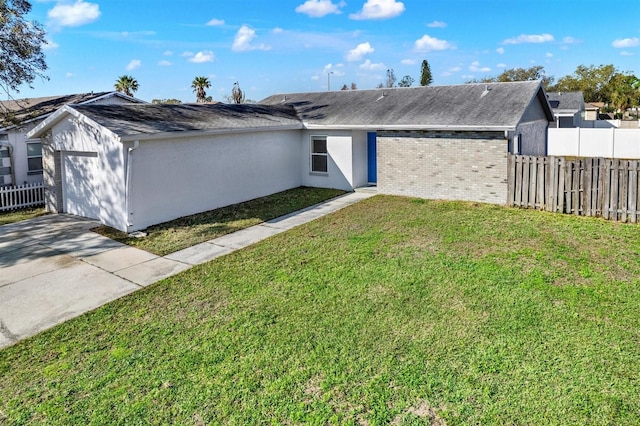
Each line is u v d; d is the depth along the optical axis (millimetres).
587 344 5730
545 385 4938
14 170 17047
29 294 8102
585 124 34719
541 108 19375
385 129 15914
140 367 5574
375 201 15297
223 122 15273
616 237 10211
